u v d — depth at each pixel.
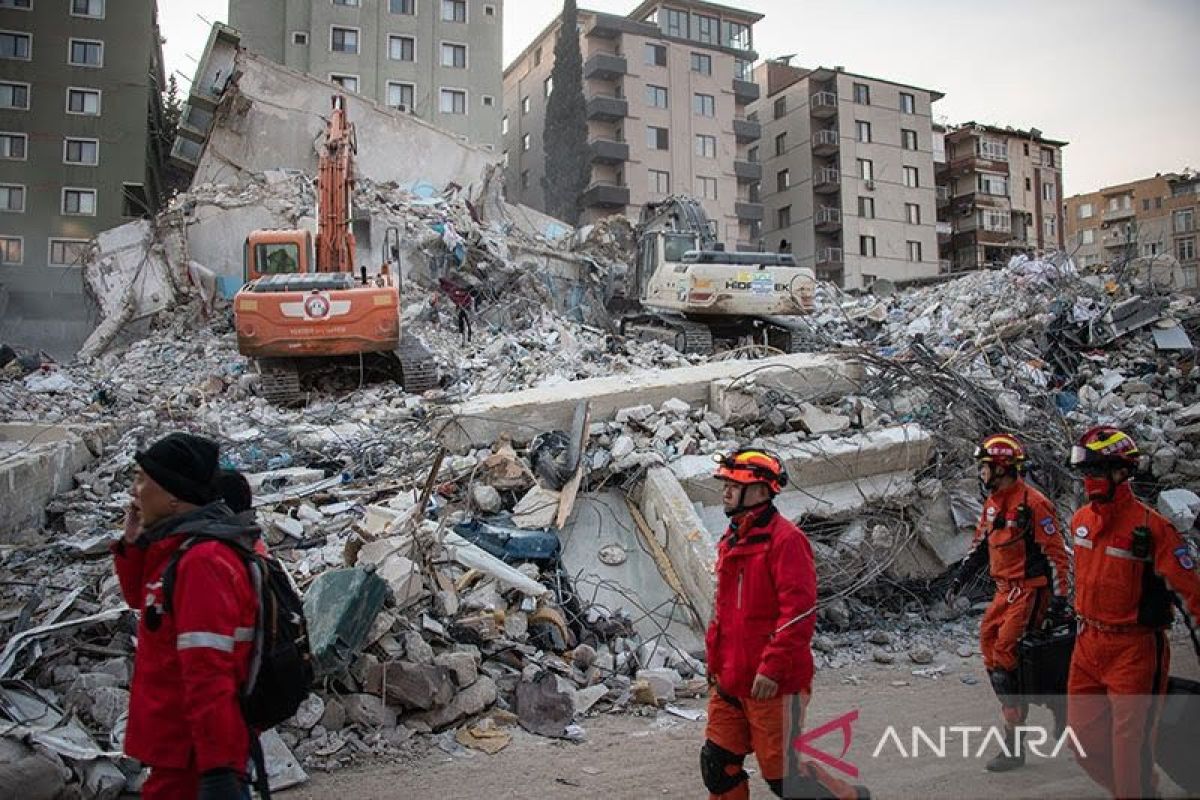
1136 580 3.52
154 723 2.66
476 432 9.02
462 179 34.72
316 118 32.91
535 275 26.89
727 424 9.41
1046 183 62.56
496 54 48.62
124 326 22.02
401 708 5.33
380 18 46.66
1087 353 14.59
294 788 4.55
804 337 19.36
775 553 3.31
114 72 39.88
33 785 4.01
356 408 13.45
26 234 38.72
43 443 9.50
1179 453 10.53
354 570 5.42
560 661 6.25
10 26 39.06
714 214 53.69
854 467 8.55
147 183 41.09
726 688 3.38
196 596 2.60
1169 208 61.88
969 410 9.66
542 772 4.71
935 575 8.28
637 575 7.48
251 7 45.97
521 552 7.17
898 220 55.97
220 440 10.63
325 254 18.73
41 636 5.43
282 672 2.79
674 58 53.41
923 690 6.04
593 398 9.33
